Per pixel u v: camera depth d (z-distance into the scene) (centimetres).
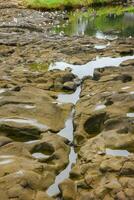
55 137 2020
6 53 4072
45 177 1669
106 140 1925
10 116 2223
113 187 1512
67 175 1741
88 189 1583
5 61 3738
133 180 1538
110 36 5112
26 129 2103
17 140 2055
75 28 5988
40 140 1984
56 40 4675
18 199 1493
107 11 8381
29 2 8394
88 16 7575
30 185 1572
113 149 1862
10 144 1892
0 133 2092
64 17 7194
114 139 1919
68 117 2344
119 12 8106
